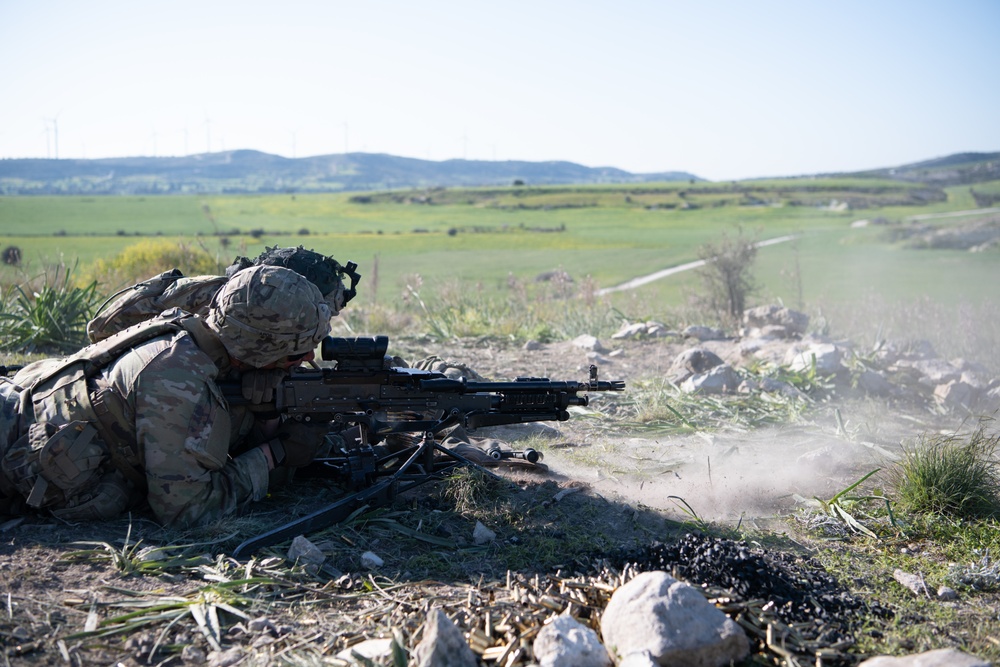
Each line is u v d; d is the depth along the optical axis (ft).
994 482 17.08
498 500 15.75
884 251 193.77
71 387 13.64
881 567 13.73
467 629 10.57
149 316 16.71
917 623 11.73
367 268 161.79
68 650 10.00
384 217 458.50
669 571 12.55
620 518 15.37
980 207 511.81
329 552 13.37
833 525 15.40
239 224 367.45
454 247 246.27
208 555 12.77
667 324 41.11
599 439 21.83
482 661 9.90
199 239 59.93
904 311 41.52
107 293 42.60
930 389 27.12
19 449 13.25
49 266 38.73
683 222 398.83
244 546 12.91
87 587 11.58
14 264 45.42
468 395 16.03
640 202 586.86
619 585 11.50
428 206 572.92
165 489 13.34
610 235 307.99
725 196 626.64
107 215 411.75
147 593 11.49
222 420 13.97
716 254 50.80
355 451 15.69
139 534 13.39
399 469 16.06
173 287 16.93
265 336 13.78
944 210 482.28
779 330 35.60
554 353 34.09
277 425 15.53
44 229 304.50
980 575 13.14
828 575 13.16
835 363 27.32
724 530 15.01
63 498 13.50
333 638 10.52
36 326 29.50
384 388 15.43
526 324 41.04
